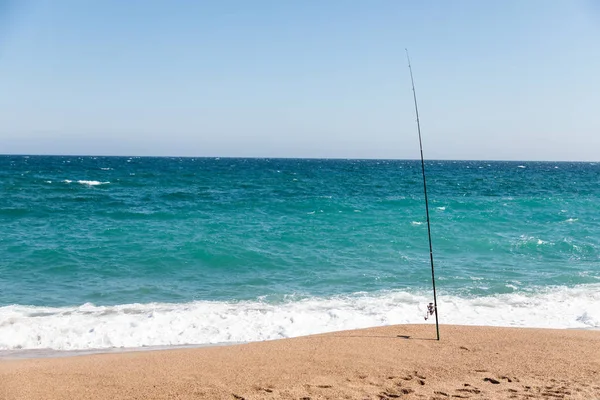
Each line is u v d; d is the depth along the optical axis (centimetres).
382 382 754
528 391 715
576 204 3484
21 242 1994
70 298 1370
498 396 697
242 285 1543
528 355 885
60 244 1975
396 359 863
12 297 1362
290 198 3794
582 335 1021
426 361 854
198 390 719
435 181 6406
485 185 5806
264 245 2061
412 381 758
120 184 4972
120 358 880
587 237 2328
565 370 807
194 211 2955
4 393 705
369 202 3491
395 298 1403
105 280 1564
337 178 6850
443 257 1952
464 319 1224
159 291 1459
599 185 6084
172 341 1064
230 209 3078
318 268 1759
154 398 690
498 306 1334
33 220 2536
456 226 2523
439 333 1034
